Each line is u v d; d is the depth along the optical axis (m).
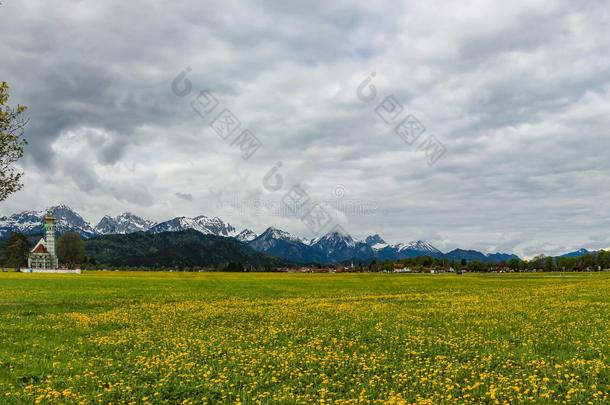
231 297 52.03
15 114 35.28
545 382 14.82
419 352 19.98
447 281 92.75
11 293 56.62
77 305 42.41
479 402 13.27
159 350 21.22
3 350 21.19
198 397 14.19
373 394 14.35
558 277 115.50
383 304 41.56
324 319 31.36
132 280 96.38
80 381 15.91
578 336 23.23
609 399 13.34
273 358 19.03
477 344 21.84
